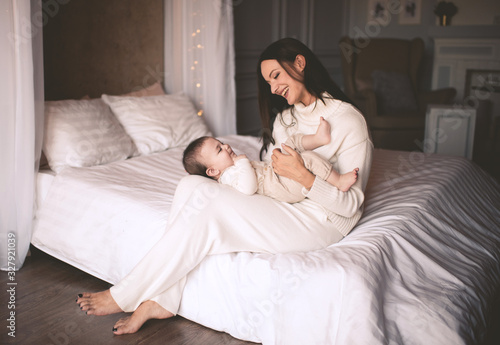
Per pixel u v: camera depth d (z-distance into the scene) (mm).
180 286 1873
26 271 2373
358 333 1502
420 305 1596
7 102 2246
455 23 5938
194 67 3615
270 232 1796
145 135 3039
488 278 1935
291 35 5469
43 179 2480
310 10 5727
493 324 1927
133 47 3486
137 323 1820
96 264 2176
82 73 3174
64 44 3035
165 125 3146
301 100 1906
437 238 2039
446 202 2350
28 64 2240
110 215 2133
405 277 1738
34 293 2148
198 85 3639
